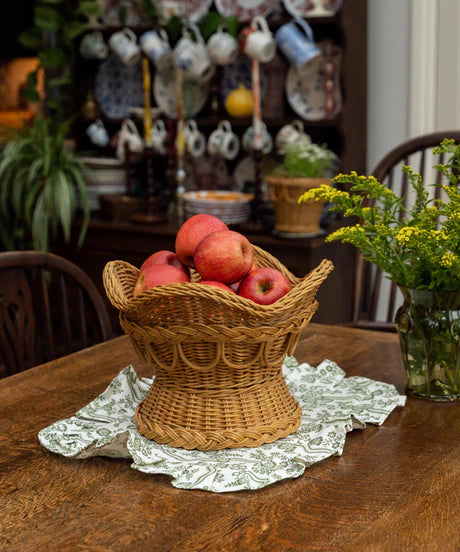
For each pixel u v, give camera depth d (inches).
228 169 126.0
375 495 34.5
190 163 125.1
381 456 38.5
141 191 125.7
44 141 118.4
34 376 51.3
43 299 61.7
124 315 38.9
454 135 76.0
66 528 32.2
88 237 119.0
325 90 111.6
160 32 118.6
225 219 108.3
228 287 38.6
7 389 48.9
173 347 37.4
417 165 110.3
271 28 113.4
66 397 47.4
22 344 60.6
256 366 38.5
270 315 36.2
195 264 38.2
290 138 111.6
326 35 113.8
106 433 40.0
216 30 114.6
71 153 123.8
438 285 43.2
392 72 112.2
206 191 122.1
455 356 45.1
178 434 38.3
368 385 47.2
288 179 96.5
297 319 38.2
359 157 112.1
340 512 33.1
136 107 131.7
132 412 43.3
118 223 116.8
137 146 123.8
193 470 36.0
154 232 111.9
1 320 59.0
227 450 38.1
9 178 121.1
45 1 126.5
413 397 46.5
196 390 38.6
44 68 133.6
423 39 108.3
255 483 34.9
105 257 118.1
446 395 45.7
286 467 36.6
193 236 39.9
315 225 101.0
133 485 35.8
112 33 126.6
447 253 41.5
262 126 114.8
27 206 114.8
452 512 33.0
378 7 111.7
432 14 107.3
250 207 110.7
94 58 128.1
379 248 43.1
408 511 33.1
